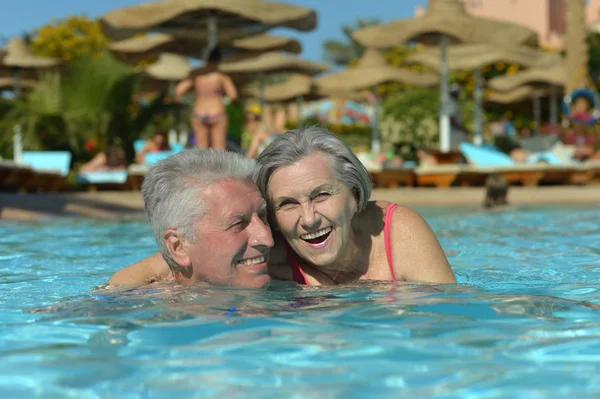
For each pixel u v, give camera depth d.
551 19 39.78
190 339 1.57
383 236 2.46
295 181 2.17
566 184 13.88
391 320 1.74
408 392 1.16
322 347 1.47
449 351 1.42
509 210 8.52
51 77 15.67
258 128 11.80
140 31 14.49
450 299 2.01
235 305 1.97
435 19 14.29
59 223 6.72
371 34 14.95
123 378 1.27
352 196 2.27
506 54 16.08
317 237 2.25
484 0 40.16
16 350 1.50
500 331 1.60
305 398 1.13
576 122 16.41
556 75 18.58
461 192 11.66
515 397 1.12
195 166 2.21
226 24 14.65
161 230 2.23
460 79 26.27
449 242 4.48
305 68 18.33
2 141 13.99
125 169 14.16
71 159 15.58
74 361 1.40
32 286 2.66
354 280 2.46
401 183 14.05
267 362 1.36
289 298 2.09
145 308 1.94
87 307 1.97
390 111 22.92
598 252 3.72
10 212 7.48
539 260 3.41
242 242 2.20
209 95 12.22
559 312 1.81
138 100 23.02
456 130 15.46
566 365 1.30
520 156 14.21
